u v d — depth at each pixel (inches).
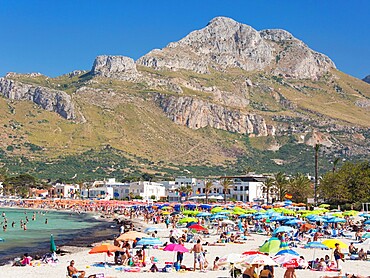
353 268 1713.8
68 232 3759.8
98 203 7839.6
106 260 1956.2
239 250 2311.8
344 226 3472.0
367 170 5383.9
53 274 1622.8
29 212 6840.6
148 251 2018.9
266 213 3420.3
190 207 4874.5
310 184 6825.8
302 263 1702.8
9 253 2405.3
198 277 1537.9
